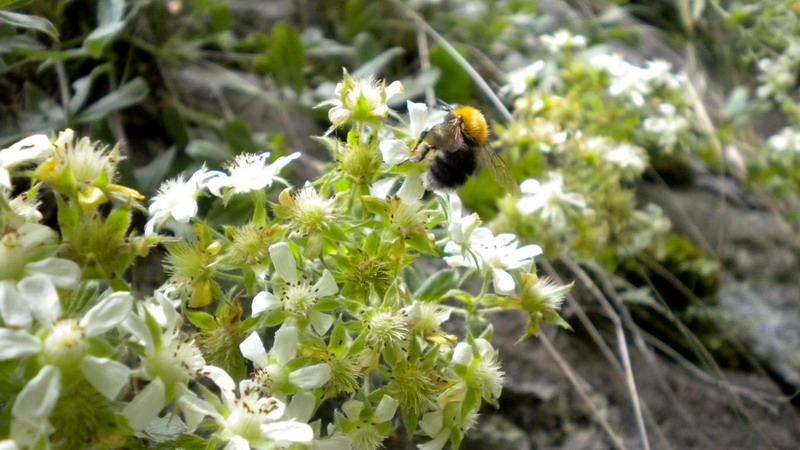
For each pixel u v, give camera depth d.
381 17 0.29
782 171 0.29
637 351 0.24
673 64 0.33
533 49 0.31
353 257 0.13
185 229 0.16
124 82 0.23
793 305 0.27
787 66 0.29
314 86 0.27
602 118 0.24
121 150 0.22
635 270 0.25
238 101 0.25
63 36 0.23
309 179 0.23
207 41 0.26
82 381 0.11
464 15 0.31
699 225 0.28
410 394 0.13
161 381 0.11
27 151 0.12
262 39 0.27
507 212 0.21
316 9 0.30
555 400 0.22
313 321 0.13
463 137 0.16
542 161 0.22
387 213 0.13
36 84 0.22
